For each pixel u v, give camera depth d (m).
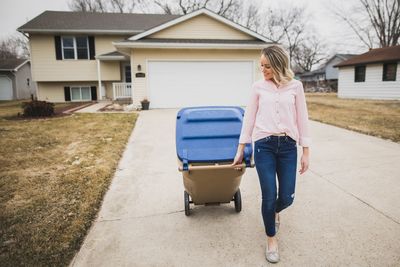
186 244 2.69
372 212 3.21
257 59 13.57
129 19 21.23
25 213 3.29
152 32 13.49
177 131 2.82
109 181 4.37
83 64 19.09
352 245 2.59
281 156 2.31
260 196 3.75
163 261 2.45
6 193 3.84
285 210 3.30
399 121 8.97
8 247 2.63
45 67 18.78
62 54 18.83
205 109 2.96
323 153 5.69
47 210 3.36
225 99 13.65
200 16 14.02
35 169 4.81
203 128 2.80
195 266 2.37
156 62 12.88
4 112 12.62
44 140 6.82
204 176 2.67
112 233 2.91
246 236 2.80
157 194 3.90
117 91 16.58
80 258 2.50
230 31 14.30
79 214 3.25
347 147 6.09
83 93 19.84
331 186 4.00
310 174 4.52
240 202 3.24
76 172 4.64
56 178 4.39
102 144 6.44
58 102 19.44
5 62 28.36
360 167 4.78
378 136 6.99
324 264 2.35
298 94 2.29
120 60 18.80
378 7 31.86
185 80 13.20
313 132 7.65
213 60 13.26
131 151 6.07
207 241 2.73
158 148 6.28
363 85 20.02
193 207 3.48
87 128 8.19
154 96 13.09
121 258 2.50
